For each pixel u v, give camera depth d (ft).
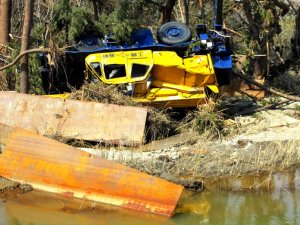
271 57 58.59
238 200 28.55
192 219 26.37
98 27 43.04
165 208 26.68
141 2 53.11
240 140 37.45
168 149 35.60
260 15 50.98
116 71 39.96
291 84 54.49
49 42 43.55
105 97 38.65
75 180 28.71
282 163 33.65
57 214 26.96
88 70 40.40
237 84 50.96
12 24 63.41
